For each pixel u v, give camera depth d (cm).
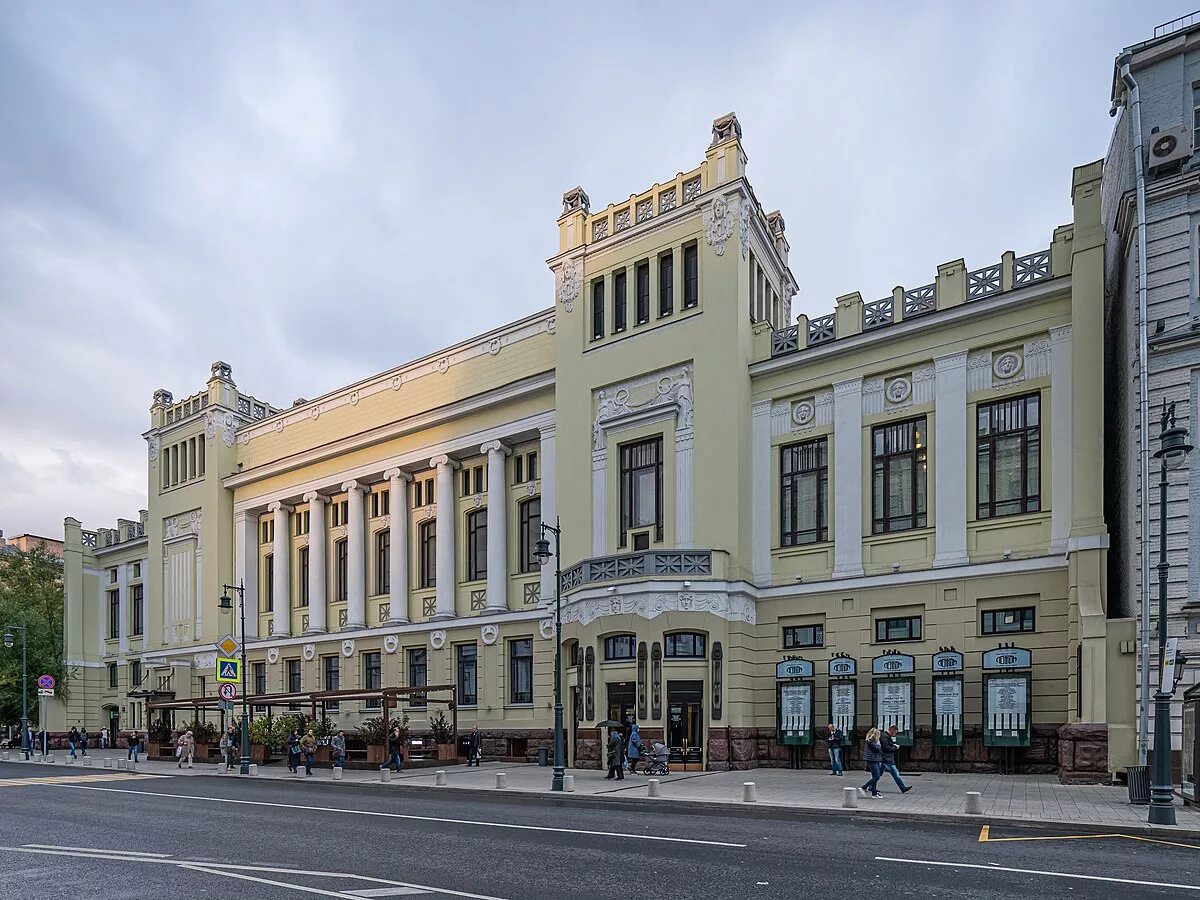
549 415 3538
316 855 1288
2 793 2542
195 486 5106
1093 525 2231
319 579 4422
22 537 9812
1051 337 2416
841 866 1141
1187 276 2045
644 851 1268
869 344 2731
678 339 3058
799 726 2633
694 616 2684
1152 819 1444
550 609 3341
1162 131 2091
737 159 2994
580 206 3425
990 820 1521
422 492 4119
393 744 3039
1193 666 1908
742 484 2869
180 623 5119
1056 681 2283
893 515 2675
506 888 1030
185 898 1012
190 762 3725
